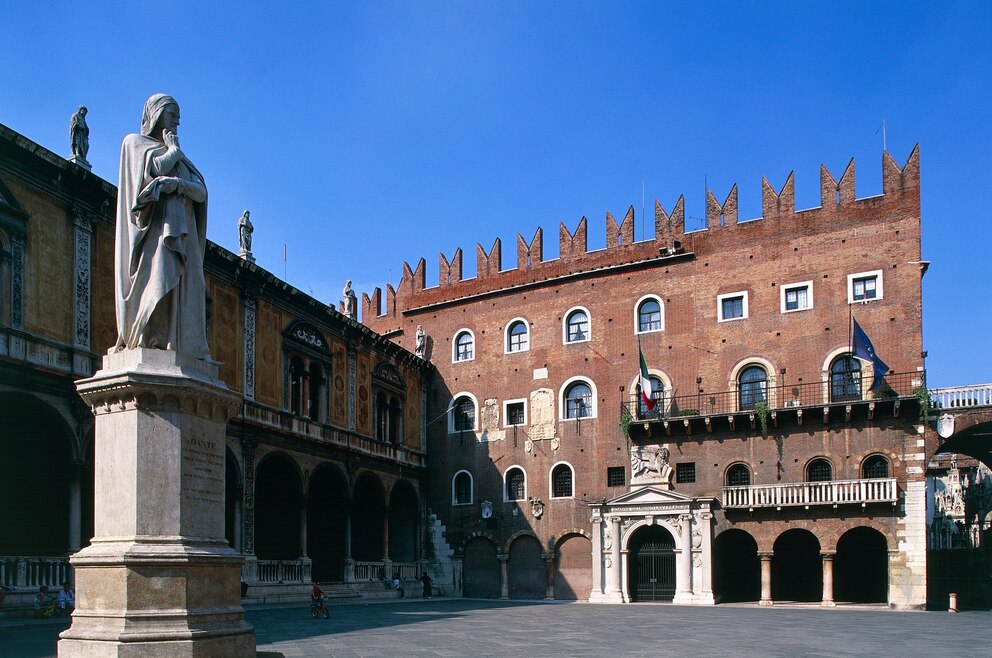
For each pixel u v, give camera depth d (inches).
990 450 1889.8
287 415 1524.4
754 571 1786.4
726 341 1774.1
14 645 709.9
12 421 1085.1
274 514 1621.6
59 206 1095.6
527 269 2028.8
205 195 462.0
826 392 1667.1
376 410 1876.2
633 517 1765.5
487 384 2028.8
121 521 402.3
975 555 2118.6
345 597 1642.5
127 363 420.5
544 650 739.4
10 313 1012.5
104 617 384.2
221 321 1384.1
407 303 2203.5
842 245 1701.5
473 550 1988.2
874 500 1553.9
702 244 1829.5
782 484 1642.5
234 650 403.9
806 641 855.7
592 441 1872.5
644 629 998.4
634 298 1882.4
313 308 1637.6
